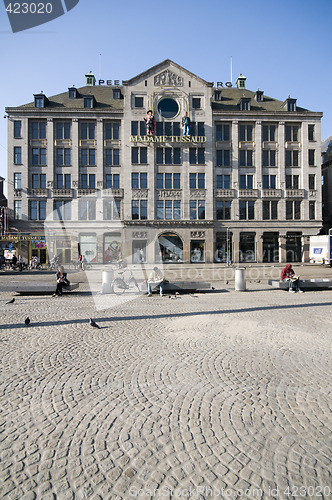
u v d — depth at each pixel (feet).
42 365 14.98
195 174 116.26
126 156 114.01
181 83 115.55
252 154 119.03
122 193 114.01
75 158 114.01
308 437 9.21
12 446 8.78
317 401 11.41
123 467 7.95
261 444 8.88
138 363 15.20
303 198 118.52
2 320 24.73
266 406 11.03
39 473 7.75
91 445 8.82
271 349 17.30
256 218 117.50
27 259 91.66
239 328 21.86
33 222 110.73
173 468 7.91
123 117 114.83
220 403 11.24
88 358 15.93
